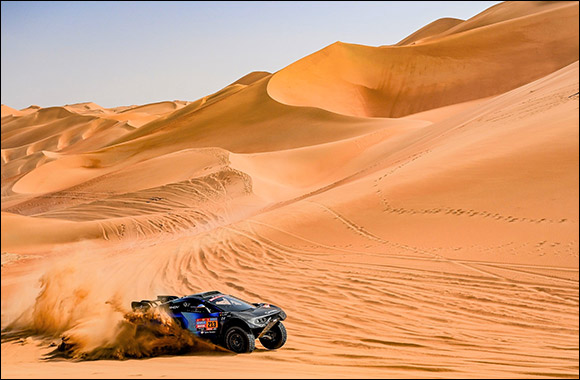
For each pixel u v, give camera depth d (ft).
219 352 30.81
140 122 539.29
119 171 193.16
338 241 65.41
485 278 47.55
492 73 319.88
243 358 28.55
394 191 75.05
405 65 345.92
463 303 42.52
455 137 101.76
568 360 28.22
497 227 57.36
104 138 474.08
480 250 53.88
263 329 30.45
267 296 48.91
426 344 32.81
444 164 79.05
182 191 144.66
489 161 73.46
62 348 34.30
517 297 42.60
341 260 58.85
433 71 336.70
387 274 52.01
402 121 236.43
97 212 139.44
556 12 352.28
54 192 189.16
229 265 62.75
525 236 54.13
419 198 70.28
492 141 82.53
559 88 103.86
